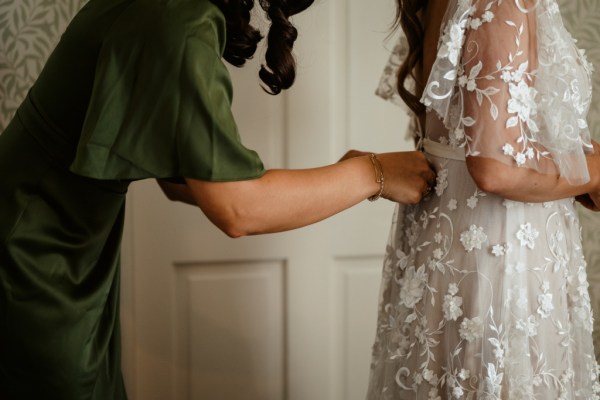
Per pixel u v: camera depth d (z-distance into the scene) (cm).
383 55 192
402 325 122
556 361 113
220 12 100
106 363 117
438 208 117
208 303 193
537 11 104
